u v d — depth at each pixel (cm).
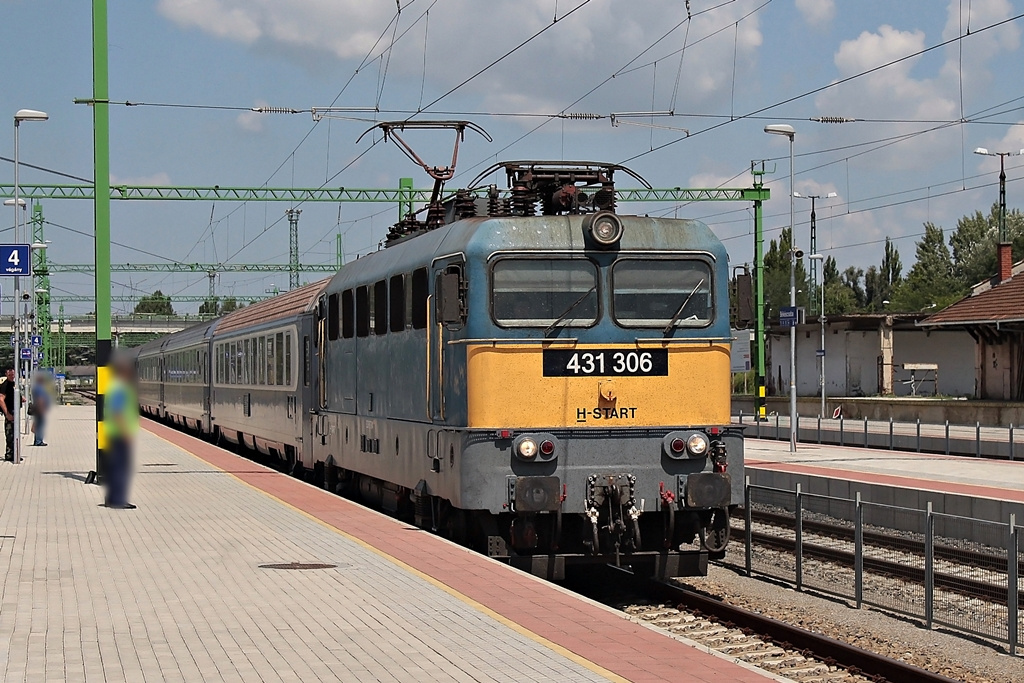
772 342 7362
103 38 2189
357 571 1278
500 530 1404
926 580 1380
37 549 1456
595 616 1038
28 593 1150
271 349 2723
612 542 1392
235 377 3284
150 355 5834
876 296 13025
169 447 3525
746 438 4628
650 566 1433
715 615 1338
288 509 1877
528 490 1338
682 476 1385
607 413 1383
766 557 1814
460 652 898
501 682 808
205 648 910
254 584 1198
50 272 8231
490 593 1146
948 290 10356
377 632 970
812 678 1091
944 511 2080
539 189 1553
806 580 1638
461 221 1474
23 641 934
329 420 2105
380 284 1750
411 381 1591
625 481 1374
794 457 3347
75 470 2788
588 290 1392
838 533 1750
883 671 1090
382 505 1927
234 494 2114
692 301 1423
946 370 6625
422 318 1534
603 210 1469
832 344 6850
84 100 2223
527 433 1356
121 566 1320
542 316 1380
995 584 1312
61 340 9900
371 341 1805
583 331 1384
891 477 2611
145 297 9256
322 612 1055
